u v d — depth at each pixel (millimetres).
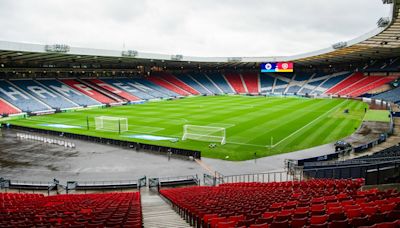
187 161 33875
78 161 34062
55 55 68500
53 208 14398
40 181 28000
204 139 42281
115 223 10672
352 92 91812
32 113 64562
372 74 100188
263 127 49031
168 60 91938
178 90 104312
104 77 100188
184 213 14914
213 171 30656
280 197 14680
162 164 32969
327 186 17297
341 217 9164
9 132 48031
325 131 45844
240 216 10672
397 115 56312
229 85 117375
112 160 34406
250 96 102062
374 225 7535
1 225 10547
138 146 38500
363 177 19484
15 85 76500
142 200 22094
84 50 68688
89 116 62406
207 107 73875
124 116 61812
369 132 44844
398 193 12781
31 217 11969
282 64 102125
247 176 29000
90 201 17078
